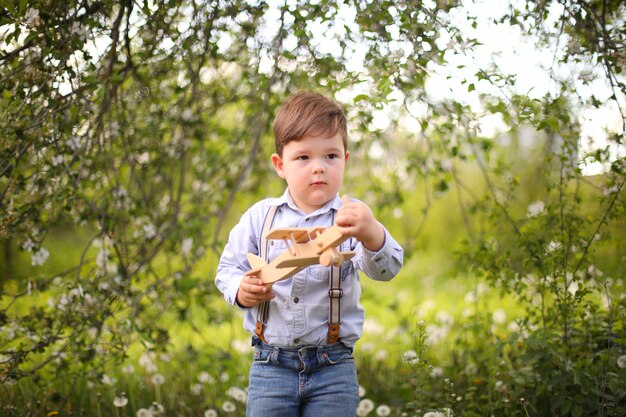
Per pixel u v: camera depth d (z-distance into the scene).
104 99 2.87
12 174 2.63
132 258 3.46
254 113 4.09
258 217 2.29
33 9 2.44
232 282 2.18
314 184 2.08
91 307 2.88
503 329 4.05
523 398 2.62
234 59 3.42
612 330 2.76
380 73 2.40
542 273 2.87
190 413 3.20
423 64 2.36
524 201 4.93
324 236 1.80
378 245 1.92
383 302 5.97
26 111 2.61
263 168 4.46
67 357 2.92
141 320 3.54
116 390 3.41
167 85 3.66
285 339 2.13
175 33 2.96
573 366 2.55
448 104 2.68
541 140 4.82
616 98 2.43
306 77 3.45
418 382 2.68
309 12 2.64
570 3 2.43
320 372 2.14
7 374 2.76
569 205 2.98
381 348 4.43
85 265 3.72
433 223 8.40
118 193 3.11
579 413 2.49
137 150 3.57
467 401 3.03
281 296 2.14
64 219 3.03
